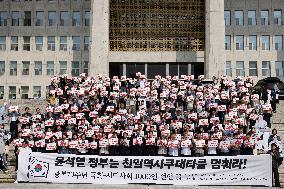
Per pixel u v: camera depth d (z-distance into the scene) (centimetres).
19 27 6266
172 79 3666
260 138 2991
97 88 3400
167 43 4831
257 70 6203
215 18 4681
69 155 2517
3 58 6256
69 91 3416
